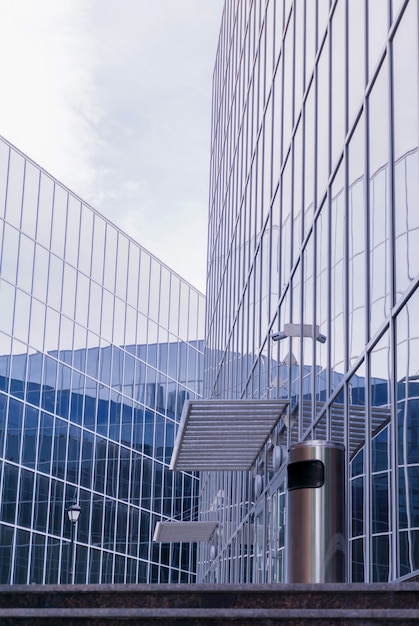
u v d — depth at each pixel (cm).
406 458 1009
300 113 1739
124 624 575
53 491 4425
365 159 1229
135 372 5228
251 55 2584
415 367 991
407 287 1034
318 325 1499
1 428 4097
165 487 5394
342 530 984
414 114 1038
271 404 1767
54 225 4569
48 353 4469
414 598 617
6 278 4191
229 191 3123
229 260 3039
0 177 4188
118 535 4947
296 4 1828
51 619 575
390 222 1108
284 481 1755
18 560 4134
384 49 1169
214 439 2077
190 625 575
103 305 4978
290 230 1803
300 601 620
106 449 4900
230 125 3172
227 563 2931
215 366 3503
